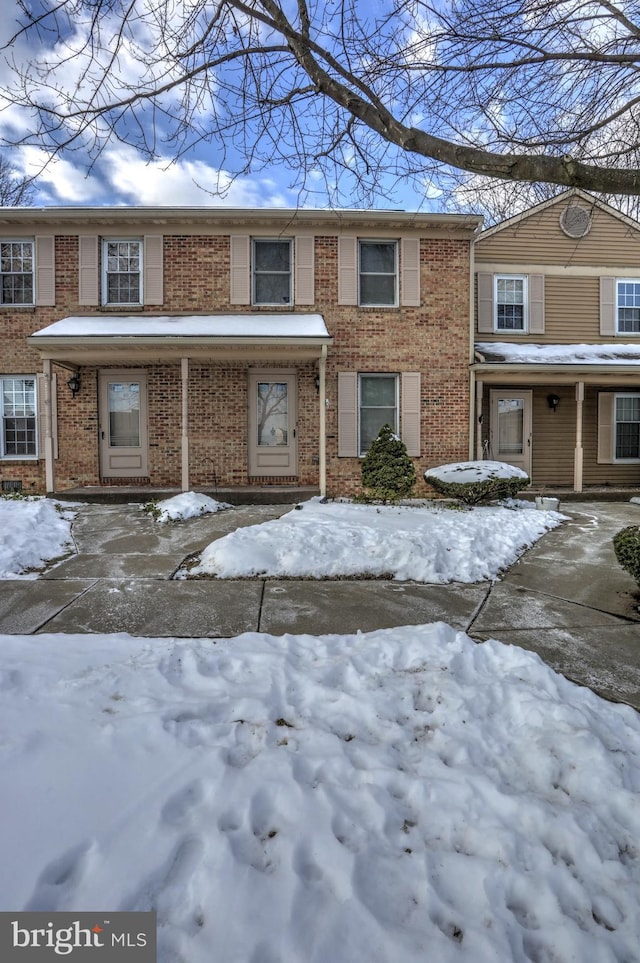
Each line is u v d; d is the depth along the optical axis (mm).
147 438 11055
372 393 11336
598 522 9000
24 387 11070
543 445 12477
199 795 2100
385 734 2561
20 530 6871
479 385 11258
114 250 10977
